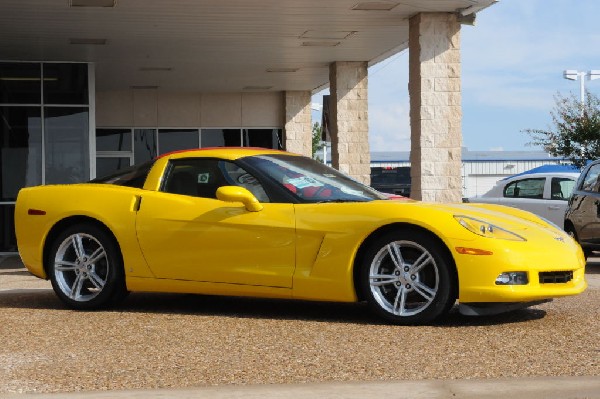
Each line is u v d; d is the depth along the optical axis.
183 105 25.64
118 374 4.66
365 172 20.28
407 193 29.69
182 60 19.84
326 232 6.41
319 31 16.73
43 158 17.67
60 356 5.20
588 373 4.57
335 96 20.20
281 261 6.56
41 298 8.14
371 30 16.64
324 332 5.95
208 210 6.81
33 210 7.47
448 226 6.10
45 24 15.62
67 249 7.37
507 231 6.22
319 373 4.64
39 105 17.73
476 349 5.29
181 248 6.89
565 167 25.09
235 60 19.98
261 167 6.91
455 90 15.15
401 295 6.27
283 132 25.92
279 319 6.57
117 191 7.23
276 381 4.46
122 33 16.58
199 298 7.98
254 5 14.42
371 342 5.54
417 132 15.20
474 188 63.31
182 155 7.18
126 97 25.28
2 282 10.32
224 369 4.76
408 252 6.30
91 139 17.88
